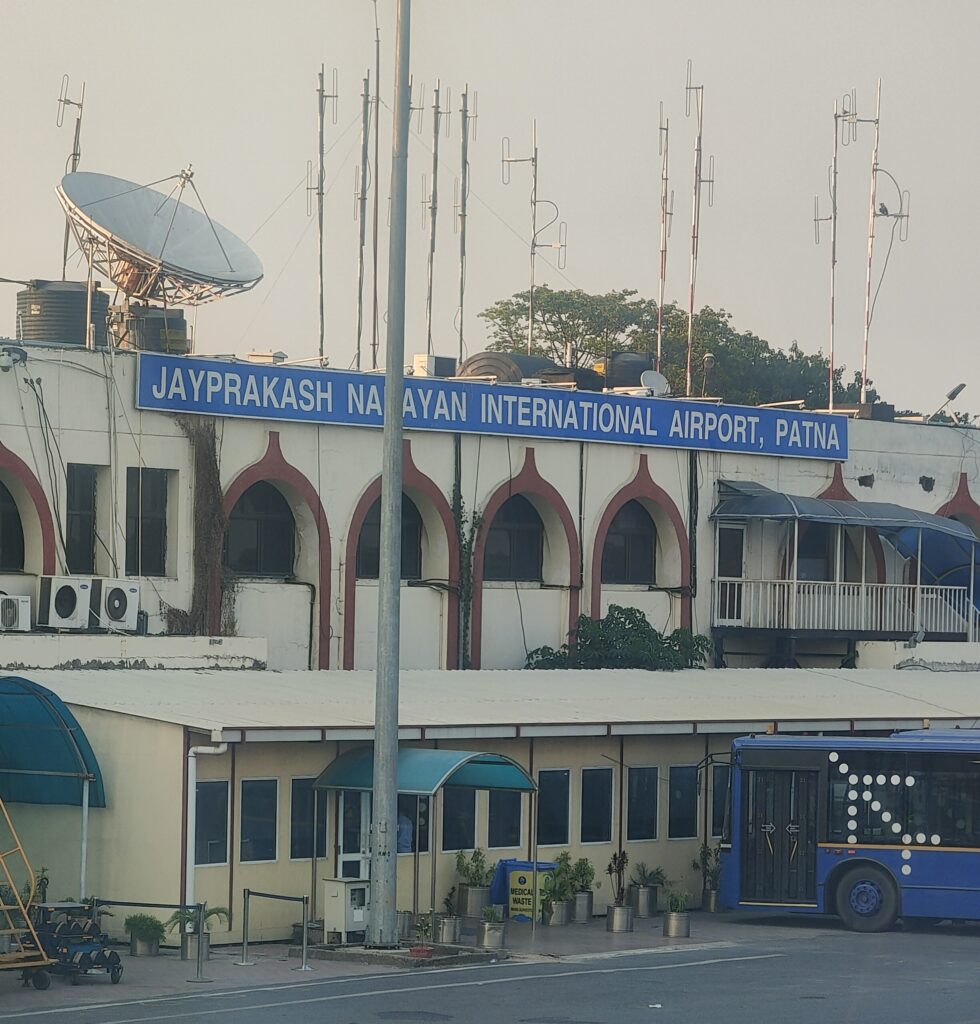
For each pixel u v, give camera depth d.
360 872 86.44
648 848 99.12
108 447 104.56
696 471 131.12
